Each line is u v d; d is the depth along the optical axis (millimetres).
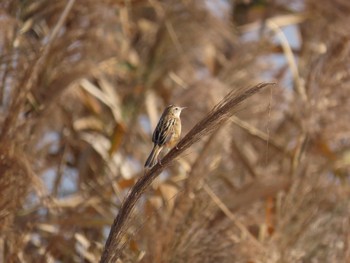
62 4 12477
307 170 12883
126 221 7082
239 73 14039
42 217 11234
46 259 10844
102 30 12602
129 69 15117
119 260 9320
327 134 13484
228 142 10984
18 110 10266
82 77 11859
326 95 13438
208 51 15523
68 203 11945
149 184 6926
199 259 10406
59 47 11875
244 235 11070
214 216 10781
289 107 14062
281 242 11836
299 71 14641
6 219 10227
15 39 11594
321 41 13922
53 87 11703
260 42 14203
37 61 10383
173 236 10336
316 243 12195
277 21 14836
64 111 13102
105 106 14180
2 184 10156
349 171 13797
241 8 18125
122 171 12930
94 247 11383
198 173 10648
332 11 14438
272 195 11797
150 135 14227
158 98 15219
